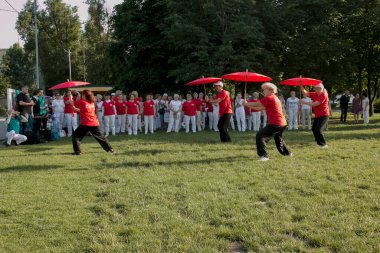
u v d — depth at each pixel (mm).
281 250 4348
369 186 6930
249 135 16469
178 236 4820
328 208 5734
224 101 13797
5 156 11703
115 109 18766
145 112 18859
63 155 11617
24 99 15055
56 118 17500
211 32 23453
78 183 7848
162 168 9141
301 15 25531
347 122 24953
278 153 10914
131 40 27828
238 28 21984
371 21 27562
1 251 4578
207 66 22812
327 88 32594
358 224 5012
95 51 57000
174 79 27719
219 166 9195
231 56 22469
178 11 24297
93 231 5125
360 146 12031
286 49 26938
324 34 25406
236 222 5270
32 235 5059
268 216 5473
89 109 11664
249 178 7836
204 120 20781
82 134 11750
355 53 29125
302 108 19734
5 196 6898
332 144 12664
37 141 15234
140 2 28484
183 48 24234
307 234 4762
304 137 15156
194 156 10781
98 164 9953
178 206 6070
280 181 7512
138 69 28219
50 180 8141
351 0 27250
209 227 5109
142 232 5020
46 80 62969
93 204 6328
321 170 8430
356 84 37625
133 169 9125
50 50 62500
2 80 63375
